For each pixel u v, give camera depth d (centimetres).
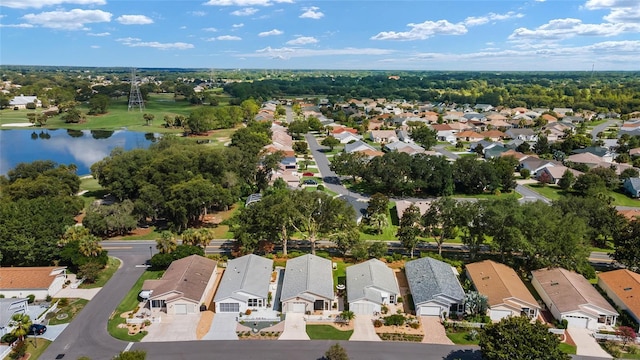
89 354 5519
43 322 6188
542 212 7931
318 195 8519
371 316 6488
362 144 17638
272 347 5712
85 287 7262
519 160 15700
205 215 10762
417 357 5538
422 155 13188
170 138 15262
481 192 13000
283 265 8075
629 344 5784
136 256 8544
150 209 9894
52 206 8381
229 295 6500
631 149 17238
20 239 7481
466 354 5609
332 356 5172
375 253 8219
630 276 7056
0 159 17325
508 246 7650
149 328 6106
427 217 8300
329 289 6750
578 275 7325
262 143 16850
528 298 6488
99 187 13238
